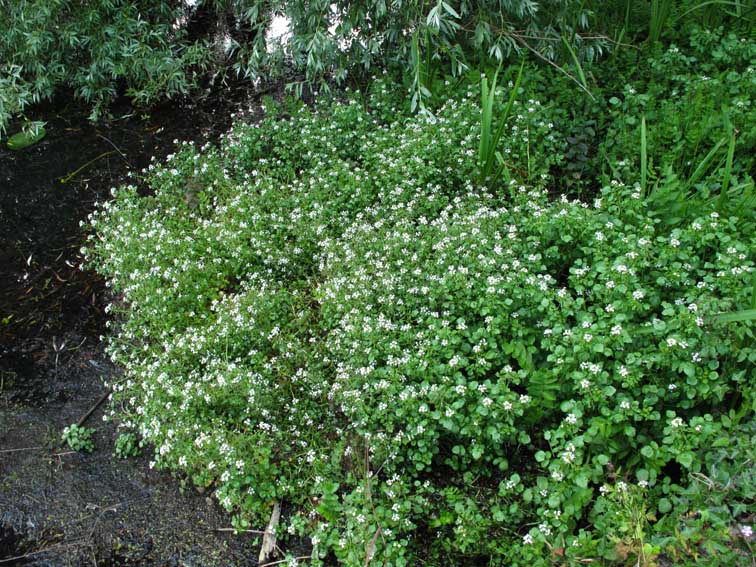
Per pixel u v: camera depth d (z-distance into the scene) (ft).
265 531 6.05
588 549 4.92
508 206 8.27
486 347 6.41
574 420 5.43
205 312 7.72
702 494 4.91
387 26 10.30
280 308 7.54
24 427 7.16
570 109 9.56
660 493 5.46
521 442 5.69
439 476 6.24
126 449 6.86
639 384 5.82
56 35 11.25
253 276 7.86
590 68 10.28
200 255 8.16
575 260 7.20
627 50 10.51
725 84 9.35
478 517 5.55
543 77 9.93
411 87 9.70
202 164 9.52
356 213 8.47
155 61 11.28
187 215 9.02
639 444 5.70
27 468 6.76
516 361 6.49
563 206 7.30
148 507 6.40
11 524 6.32
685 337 5.60
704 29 10.59
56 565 6.00
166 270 7.84
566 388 5.87
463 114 9.04
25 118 11.25
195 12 12.82
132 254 8.05
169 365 6.88
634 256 6.29
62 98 11.97
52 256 9.24
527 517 5.72
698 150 8.61
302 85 11.50
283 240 8.32
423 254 7.33
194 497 6.46
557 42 10.37
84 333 8.23
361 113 9.57
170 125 11.46
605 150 8.76
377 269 7.28
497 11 10.17
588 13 10.44
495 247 6.75
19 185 10.36
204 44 12.38
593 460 5.35
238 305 7.21
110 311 8.16
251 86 12.09
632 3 11.45
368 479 5.76
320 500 5.92
